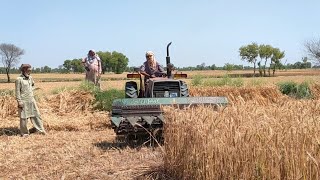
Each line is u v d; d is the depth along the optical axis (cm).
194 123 590
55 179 673
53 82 5956
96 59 1712
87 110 1438
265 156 453
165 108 725
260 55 9094
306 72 9831
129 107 882
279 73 9638
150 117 876
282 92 2092
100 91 1519
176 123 646
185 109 682
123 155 830
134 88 1014
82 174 695
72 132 1187
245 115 564
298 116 524
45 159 823
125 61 10769
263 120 508
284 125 471
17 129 1226
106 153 854
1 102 1377
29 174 713
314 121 475
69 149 909
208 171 536
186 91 1002
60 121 1269
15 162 808
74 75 9712
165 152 679
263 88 1809
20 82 1129
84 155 848
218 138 528
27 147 957
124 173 691
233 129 515
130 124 895
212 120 564
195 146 573
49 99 1470
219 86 1850
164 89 963
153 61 1048
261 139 462
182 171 623
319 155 407
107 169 720
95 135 1116
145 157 798
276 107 632
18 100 1121
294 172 421
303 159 415
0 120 1309
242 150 484
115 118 884
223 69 12219
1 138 1095
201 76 2048
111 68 10712
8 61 7988
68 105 1437
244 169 477
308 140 425
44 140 1048
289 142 436
